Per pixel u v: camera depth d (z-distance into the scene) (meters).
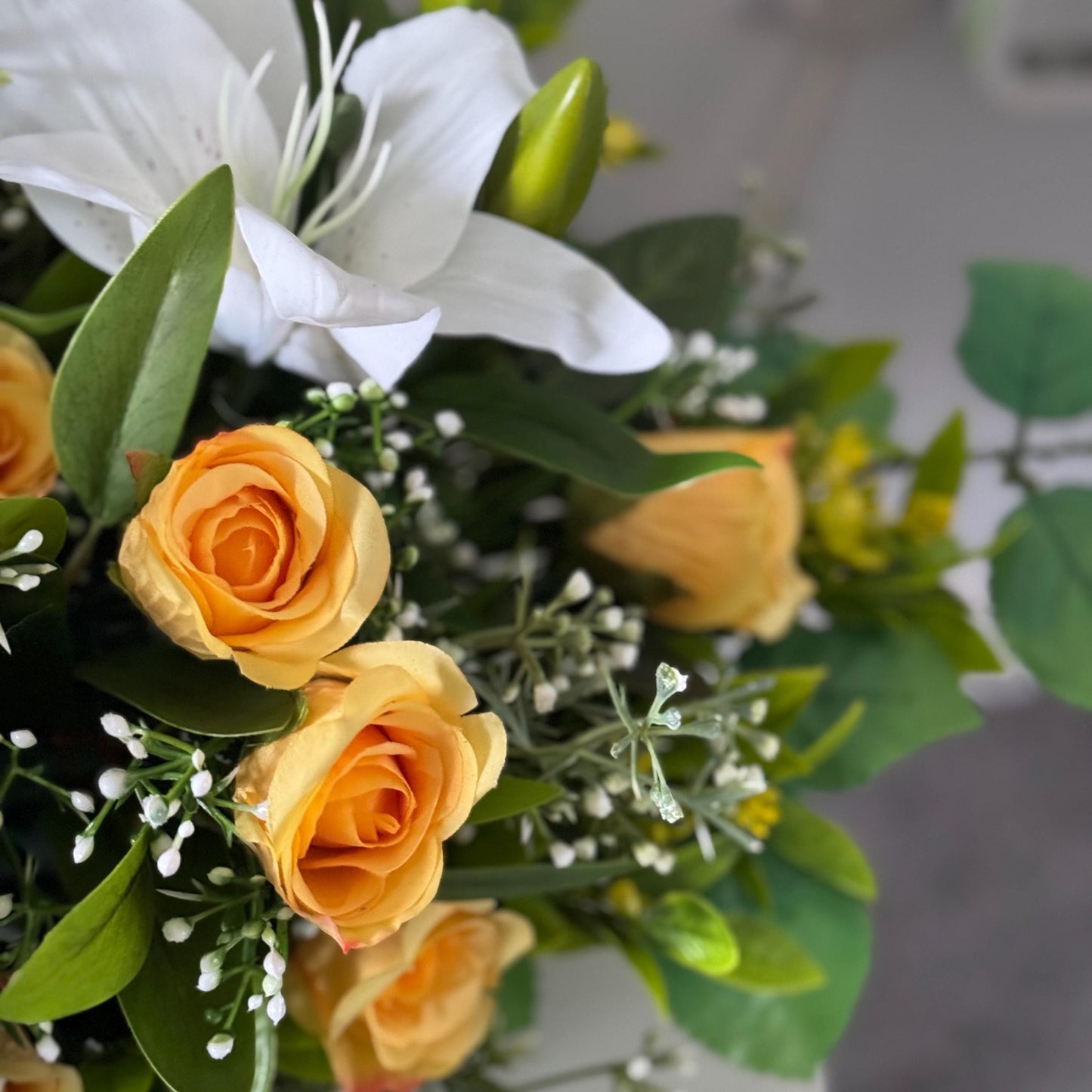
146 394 0.42
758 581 0.51
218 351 0.47
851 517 0.57
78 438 0.42
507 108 0.46
